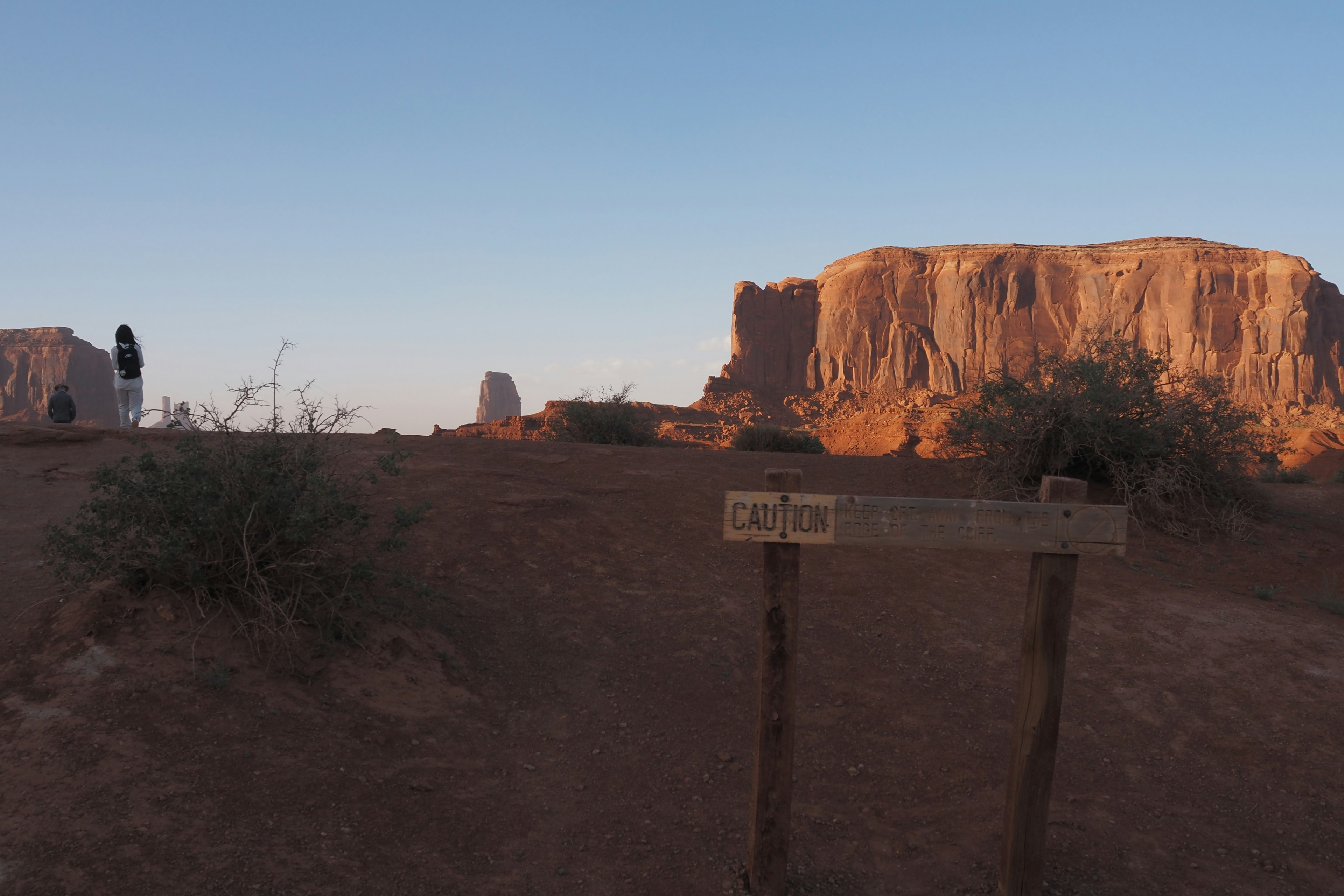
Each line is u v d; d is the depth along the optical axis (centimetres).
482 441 1602
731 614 895
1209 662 813
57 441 1221
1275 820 568
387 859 446
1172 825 559
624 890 456
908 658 811
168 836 419
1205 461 1320
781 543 428
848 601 936
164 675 552
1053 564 426
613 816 537
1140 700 736
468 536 1012
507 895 438
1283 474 2189
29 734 481
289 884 405
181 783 464
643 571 989
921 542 421
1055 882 483
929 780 607
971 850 519
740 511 429
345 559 707
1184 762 643
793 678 437
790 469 428
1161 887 489
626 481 1367
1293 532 1293
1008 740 670
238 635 606
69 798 433
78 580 614
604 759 613
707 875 474
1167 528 1242
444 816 502
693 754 631
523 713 666
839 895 468
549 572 952
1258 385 11225
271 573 632
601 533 1088
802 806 567
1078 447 1320
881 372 12469
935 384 12256
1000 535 421
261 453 650
